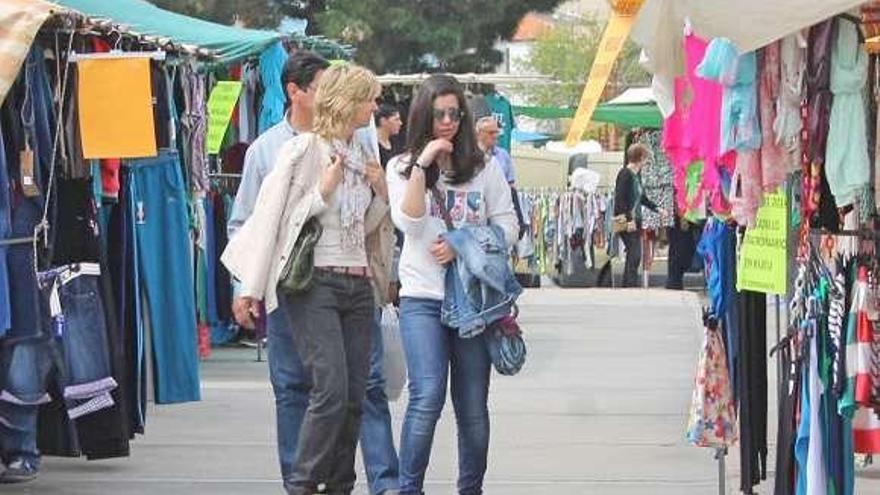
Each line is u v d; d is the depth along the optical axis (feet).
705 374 59.52
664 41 50.88
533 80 137.18
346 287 54.60
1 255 57.26
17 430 61.98
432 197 54.44
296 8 229.04
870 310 48.70
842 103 47.55
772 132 49.16
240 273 54.44
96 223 61.82
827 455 50.31
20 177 58.23
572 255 185.68
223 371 100.53
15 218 58.29
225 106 99.09
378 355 58.29
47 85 60.29
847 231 49.16
